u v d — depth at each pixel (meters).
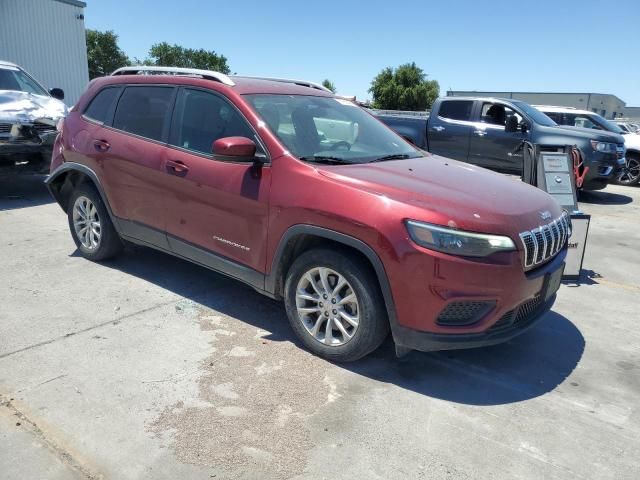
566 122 13.15
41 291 4.49
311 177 3.42
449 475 2.54
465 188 3.49
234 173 3.76
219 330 3.91
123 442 2.67
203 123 4.10
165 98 4.41
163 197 4.27
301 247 3.63
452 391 3.26
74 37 20.86
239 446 2.67
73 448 2.61
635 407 3.17
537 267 3.36
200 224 4.04
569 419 3.02
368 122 4.67
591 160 10.04
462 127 10.80
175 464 2.53
